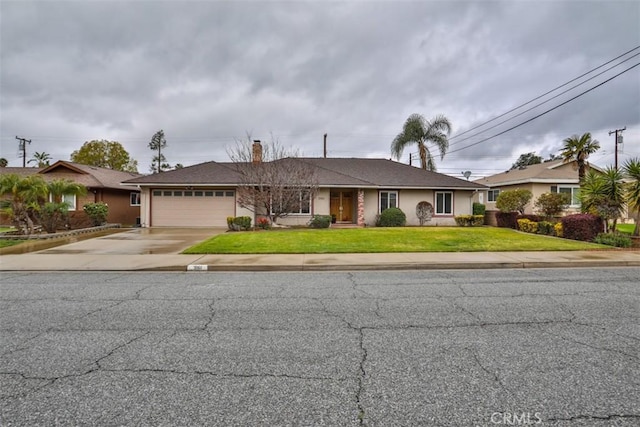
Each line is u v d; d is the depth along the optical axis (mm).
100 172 25984
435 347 3805
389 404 2682
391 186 21516
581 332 4262
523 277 7918
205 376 3139
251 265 8953
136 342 3953
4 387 2930
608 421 2463
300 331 4324
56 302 5691
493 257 10188
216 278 7828
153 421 2457
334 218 21578
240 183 19125
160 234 16594
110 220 24359
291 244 12297
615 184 13508
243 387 2943
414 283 7250
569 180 23422
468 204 22734
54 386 2949
